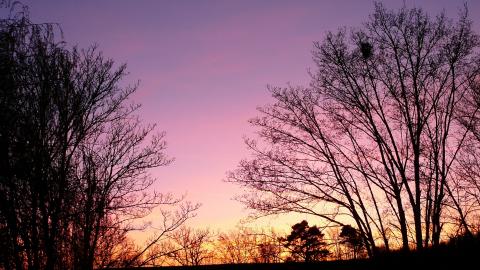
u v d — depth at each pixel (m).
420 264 15.65
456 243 16.53
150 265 14.47
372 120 17.72
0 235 9.78
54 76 11.52
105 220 13.27
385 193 17.41
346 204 16.80
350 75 18.00
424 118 17.45
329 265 16.25
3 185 9.78
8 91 9.30
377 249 16.52
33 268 10.39
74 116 12.43
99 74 13.41
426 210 17.39
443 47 17.45
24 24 8.65
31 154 10.21
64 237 11.56
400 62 17.80
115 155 13.75
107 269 13.08
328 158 17.38
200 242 14.86
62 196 11.28
